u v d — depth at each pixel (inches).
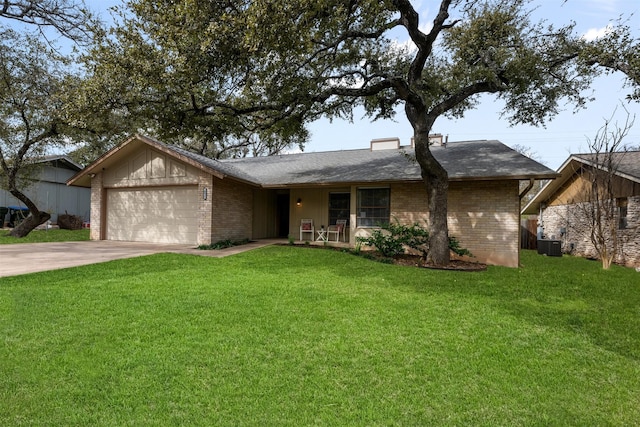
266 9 229.0
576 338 161.6
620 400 110.3
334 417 96.1
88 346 135.3
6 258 336.2
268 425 92.0
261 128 416.8
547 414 101.4
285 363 126.6
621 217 483.8
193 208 484.1
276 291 226.1
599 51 334.6
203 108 350.9
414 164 480.7
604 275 344.8
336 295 221.1
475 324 175.5
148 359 125.5
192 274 273.3
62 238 570.6
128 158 513.3
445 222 368.8
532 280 297.3
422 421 96.0
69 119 323.0
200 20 258.2
